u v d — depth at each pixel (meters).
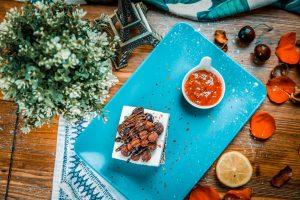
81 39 0.42
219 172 0.60
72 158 0.62
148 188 0.60
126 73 0.63
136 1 0.63
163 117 0.56
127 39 0.59
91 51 0.43
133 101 0.60
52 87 0.43
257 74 0.63
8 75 0.42
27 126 0.47
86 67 0.44
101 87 0.45
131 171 0.60
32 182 0.62
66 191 0.61
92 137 0.60
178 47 0.61
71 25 0.44
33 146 0.62
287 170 0.60
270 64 0.63
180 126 0.60
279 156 0.61
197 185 0.60
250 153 0.61
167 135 0.60
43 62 0.41
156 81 0.61
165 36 0.60
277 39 0.63
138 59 0.63
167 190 0.60
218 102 0.58
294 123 0.62
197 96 0.58
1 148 0.62
